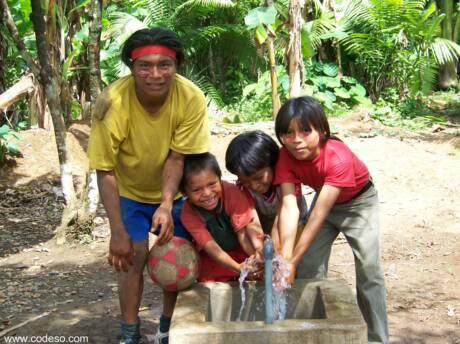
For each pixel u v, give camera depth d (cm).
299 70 896
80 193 728
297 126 321
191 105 345
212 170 339
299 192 359
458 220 676
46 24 888
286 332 264
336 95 1416
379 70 1478
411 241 618
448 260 563
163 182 345
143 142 347
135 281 364
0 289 526
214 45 1496
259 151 345
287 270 314
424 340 413
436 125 1249
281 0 1216
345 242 618
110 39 1326
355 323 267
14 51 1049
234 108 1424
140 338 383
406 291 496
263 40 970
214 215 352
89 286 531
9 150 941
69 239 647
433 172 868
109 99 338
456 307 464
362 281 365
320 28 1391
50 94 650
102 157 341
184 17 1424
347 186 331
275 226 349
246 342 264
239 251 367
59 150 659
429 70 1464
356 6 1434
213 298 326
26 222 744
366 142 1037
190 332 264
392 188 817
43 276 559
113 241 340
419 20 1405
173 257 332
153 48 321
